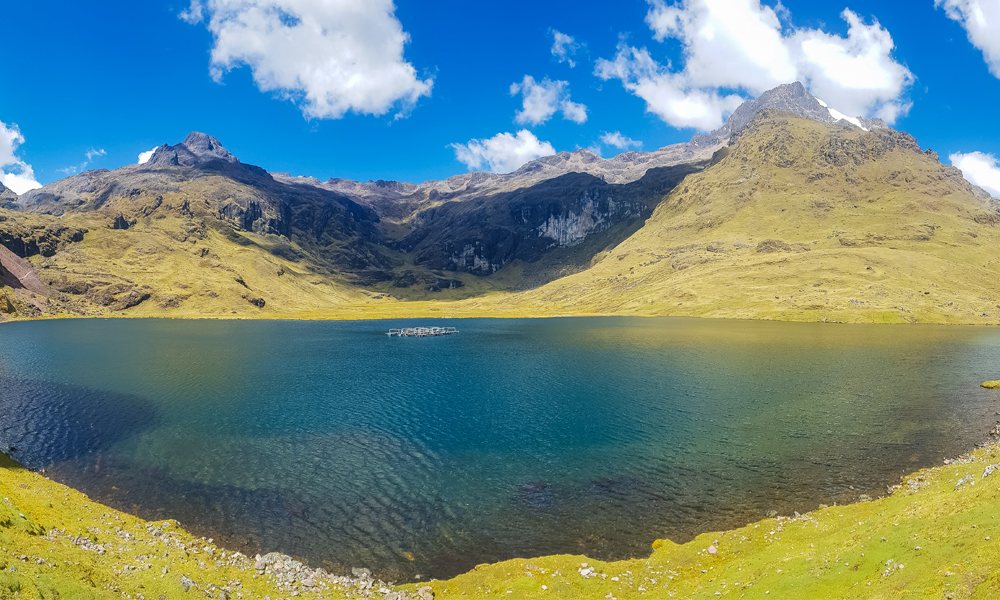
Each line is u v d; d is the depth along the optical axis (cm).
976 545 2278
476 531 4203
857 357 14100
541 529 4238
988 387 9762
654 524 4300
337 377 11494
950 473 4859
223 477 5325
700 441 6538
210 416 7788
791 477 5281
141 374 11494
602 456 6006
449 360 14488
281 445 6419
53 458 5781
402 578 3509
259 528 4225
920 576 2245
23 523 3020
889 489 4862
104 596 2517
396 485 5162
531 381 10856
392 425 7362
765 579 2859
